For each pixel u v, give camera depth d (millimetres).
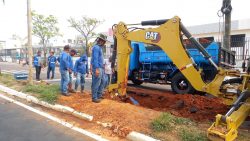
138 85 14703
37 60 15648
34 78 17141
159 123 5672
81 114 6895
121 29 7957
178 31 6961
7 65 34625
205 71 10695
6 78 14625
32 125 6359
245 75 5910
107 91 9430
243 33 19375
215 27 20688
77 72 10383
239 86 6219
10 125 6352
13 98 9516
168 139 5141
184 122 5910
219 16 14844
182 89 11500
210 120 6617
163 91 12602
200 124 6027
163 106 8391
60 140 5402
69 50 9359
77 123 6516
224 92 6531
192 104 8141
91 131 5949
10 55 48750
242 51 16953
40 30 33781
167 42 7117
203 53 7133
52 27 35219
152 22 7488
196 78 6910
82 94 9469
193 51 10727
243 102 5676
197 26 22016
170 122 5836
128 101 8547
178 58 7020
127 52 7949
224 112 7336
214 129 4820
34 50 38469
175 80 11727
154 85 14922
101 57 7875
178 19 6926
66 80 9047
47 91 9164
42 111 7664
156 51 13062
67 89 9359
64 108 7477
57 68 26578
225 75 6688
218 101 8531
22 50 42062
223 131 4707
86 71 10648
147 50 13469
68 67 9047
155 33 7297
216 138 4758
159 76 13062
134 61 13867
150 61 13352
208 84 6789
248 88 5879
